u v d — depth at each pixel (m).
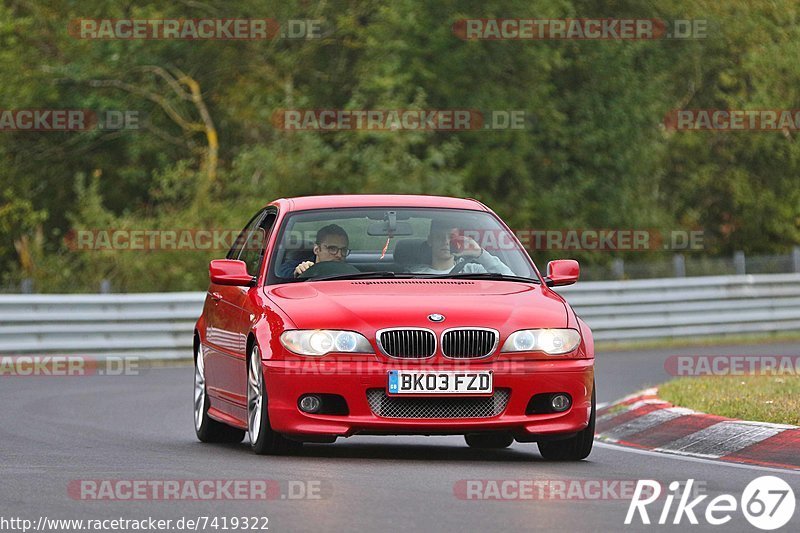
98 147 88.00
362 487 20.23
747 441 26.42
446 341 24.00
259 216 29.61
